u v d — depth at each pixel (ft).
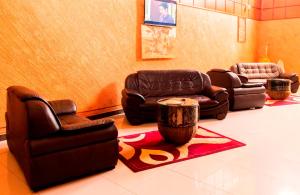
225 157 10.43
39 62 13.69
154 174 9.12
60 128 8.20
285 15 30.86
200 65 24.84
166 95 16.71
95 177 8.95
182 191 8.06
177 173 9.17
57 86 14.58
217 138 12.57
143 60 19.62
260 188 8.20
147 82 16.56
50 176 8.16
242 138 12.65
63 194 8.00
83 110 16.02
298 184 8.43
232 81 18.11
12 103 9.42
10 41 12.54
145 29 19.26
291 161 10.07
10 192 8.10
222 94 15.94
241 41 29.78
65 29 14.65
